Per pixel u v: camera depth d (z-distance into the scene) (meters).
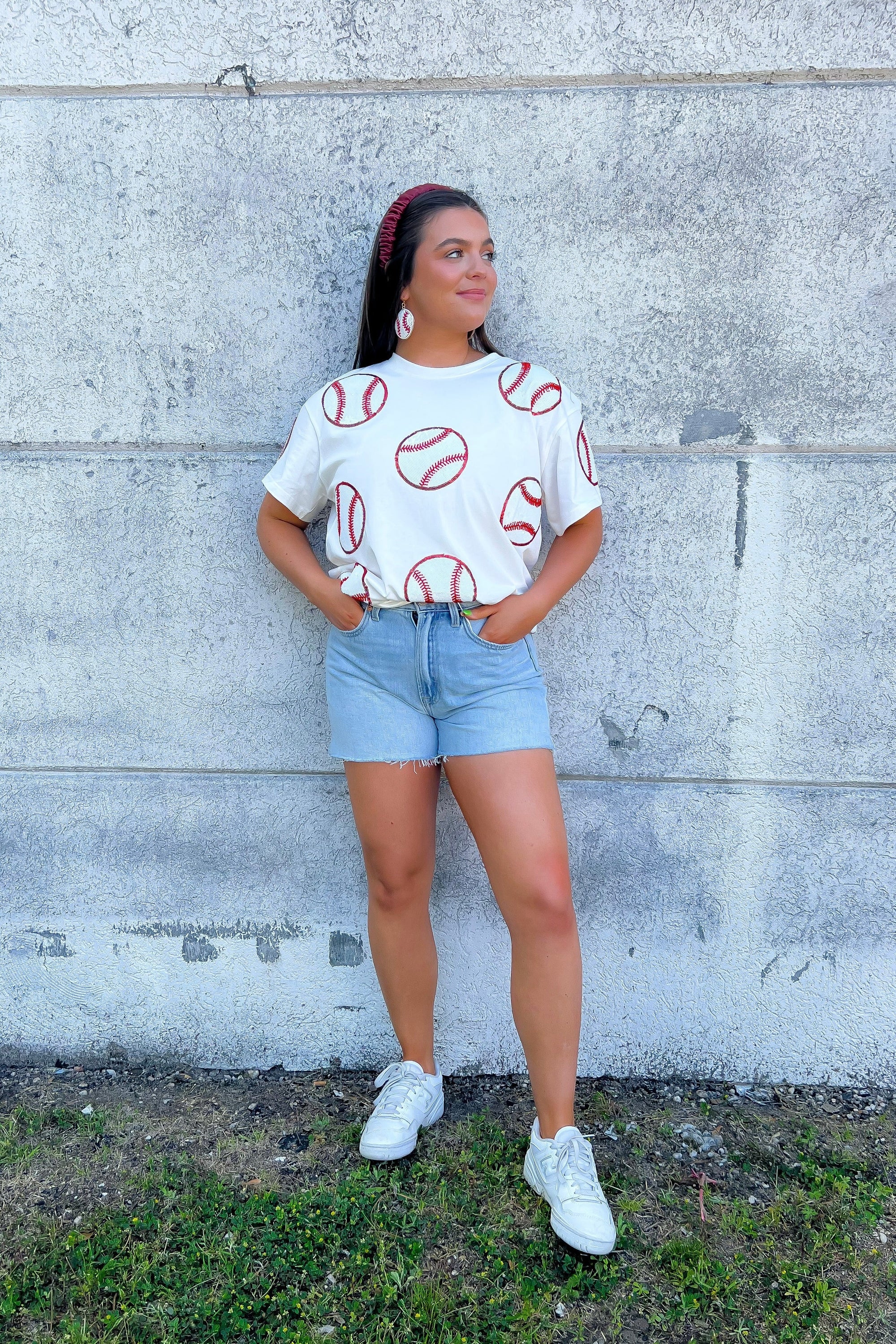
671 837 2.37
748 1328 1.73
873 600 2.24
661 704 2.32
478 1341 1.70
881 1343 1.71
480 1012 2.45
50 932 2.49
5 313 2.24
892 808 2.31
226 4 2.07
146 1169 2.12
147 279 2.21
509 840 1.86
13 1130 2.24
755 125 2.07
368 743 1.93
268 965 2.47
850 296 2.13
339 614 1.92
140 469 2.29
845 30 2.02
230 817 2.42
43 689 2.40
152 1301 1.77
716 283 2.14
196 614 2.35
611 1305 1.77
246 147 2.14
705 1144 2.19
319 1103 2.35
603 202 2.12
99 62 2.12
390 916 2.08
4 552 2.35
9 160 2.17
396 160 2.13
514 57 2.07
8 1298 1.77
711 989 2.42
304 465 1.96
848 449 2.19
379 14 2.06
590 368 2.19
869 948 2.37
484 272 1.84
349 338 2.21
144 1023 2.49
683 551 2.25
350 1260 1.85
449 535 1.80
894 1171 2.11
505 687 1.89
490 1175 2.06
